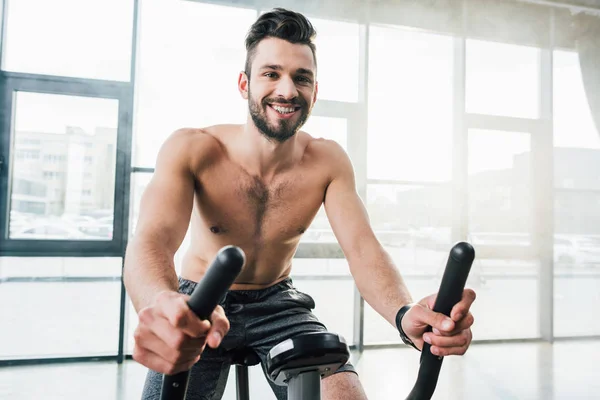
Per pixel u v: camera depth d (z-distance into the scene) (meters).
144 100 3.57
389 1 4.12
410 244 4.15
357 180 4.01
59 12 3.43
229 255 0.44
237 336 1.27
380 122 4.08
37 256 3.39
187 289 1.35
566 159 4.57
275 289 1.38
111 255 3.45
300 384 0.69
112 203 3.49
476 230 4.32
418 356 3.65
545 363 3.64
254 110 1.12
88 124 3.49
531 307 4.59
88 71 3.46
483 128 4.33
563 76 4.57
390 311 1.02
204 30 3.67
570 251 4.63
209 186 1.24
